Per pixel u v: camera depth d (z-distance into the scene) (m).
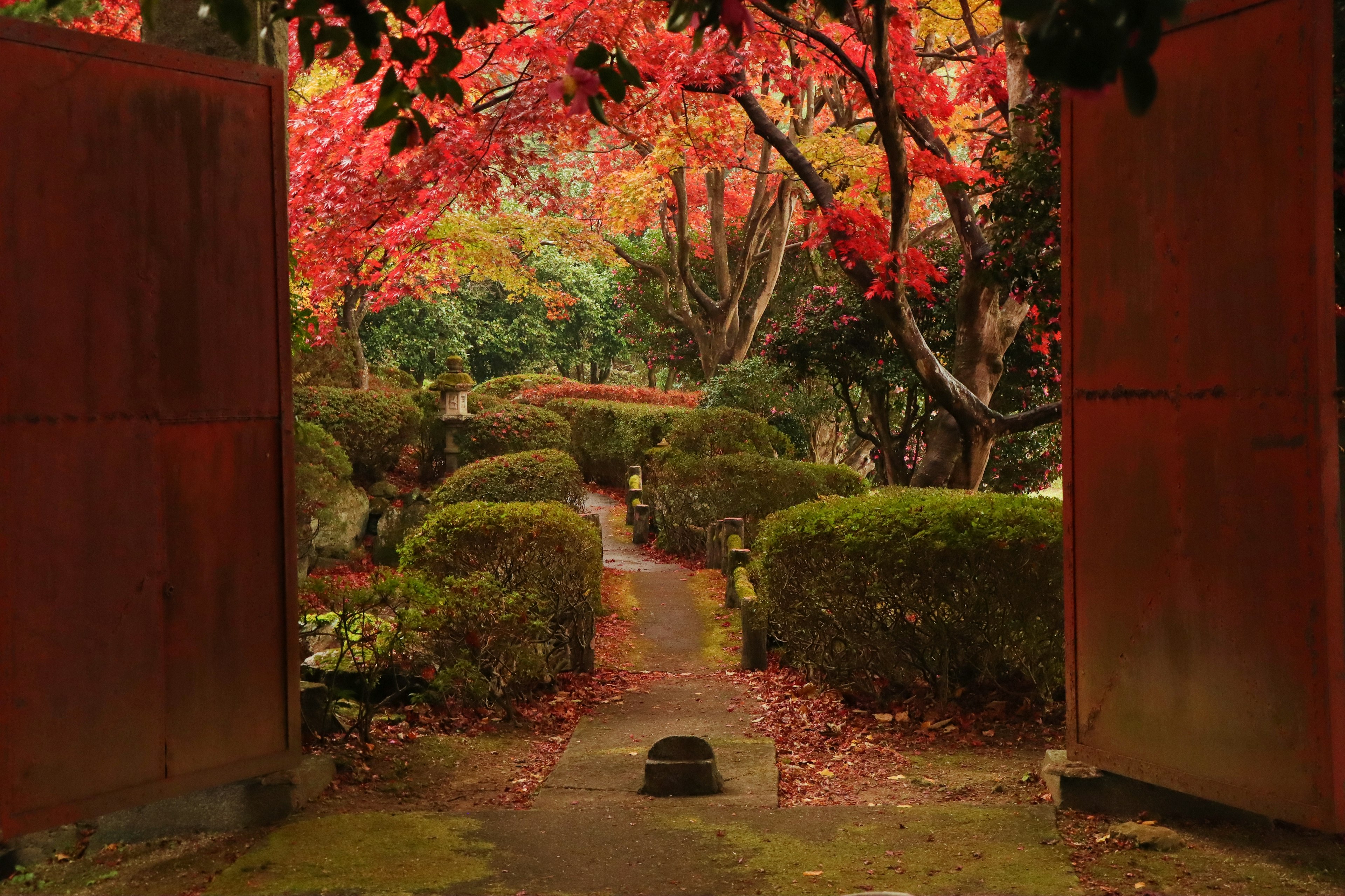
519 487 14.69
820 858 3.72
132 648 3.89
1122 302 3.96
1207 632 3.70
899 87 11.20
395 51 2.54
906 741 5.66
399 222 10.54
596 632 9.54
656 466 15.77
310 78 13.99
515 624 6.41
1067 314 4.19
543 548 7.78
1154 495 3.88
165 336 3.98
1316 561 3.36
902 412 17.84
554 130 10.40
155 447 3.95
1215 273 3.62
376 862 3.74
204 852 3.92
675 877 3.57
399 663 6.23
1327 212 3.31
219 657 4.15
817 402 18.33
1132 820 4.04
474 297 32.12
